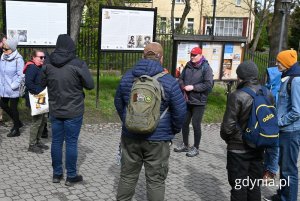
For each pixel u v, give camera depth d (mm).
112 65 12992
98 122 7918
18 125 6637
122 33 8391
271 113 3551
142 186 4898
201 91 6004
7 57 6375
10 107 6539
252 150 3654
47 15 7605
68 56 4480
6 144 6199
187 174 5449
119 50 8461
